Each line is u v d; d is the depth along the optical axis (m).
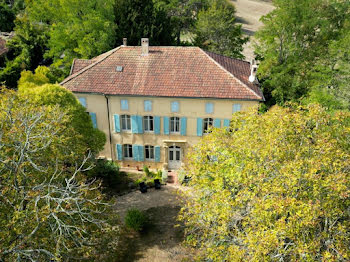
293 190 12.62
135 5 40.56
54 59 42.38
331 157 13.99
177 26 50.16
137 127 28.02
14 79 44.16
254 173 14.40
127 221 21.94
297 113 16.47
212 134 17.84
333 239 11.98
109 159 29.89
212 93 25.67
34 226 12.84
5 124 15.09
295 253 11.65
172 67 27.19
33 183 14.56
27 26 51.41
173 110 26.84
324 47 35.81
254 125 16.50
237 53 42.47
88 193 16.48
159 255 20.02
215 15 41.88
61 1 37.62
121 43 40.97
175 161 29.53
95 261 16.48
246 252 12.91
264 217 12.57
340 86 27.20
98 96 27.08
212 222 15.88
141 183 26.31
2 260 11.94
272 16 39.28
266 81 38.62
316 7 37.12
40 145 16.17
